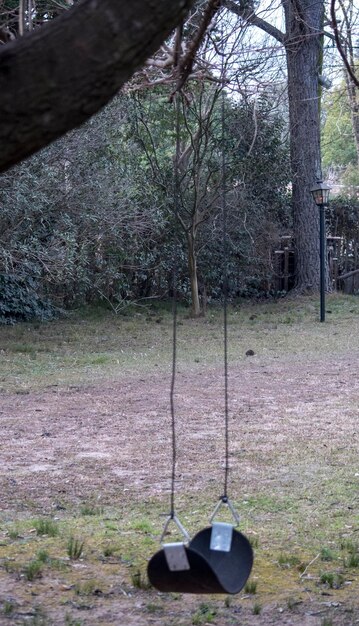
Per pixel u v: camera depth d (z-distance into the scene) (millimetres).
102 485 7414
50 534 5957
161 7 2676
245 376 13586
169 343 17625
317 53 24875
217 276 24891
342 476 7688
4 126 2615
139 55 2701
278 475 7742
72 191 18562
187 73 4465
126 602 4703
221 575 3834
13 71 2590
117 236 20641
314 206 26531
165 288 24750
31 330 19562
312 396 11820
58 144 18016
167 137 23016
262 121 22891
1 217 17188
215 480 7562
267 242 25781
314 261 26656
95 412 10734
